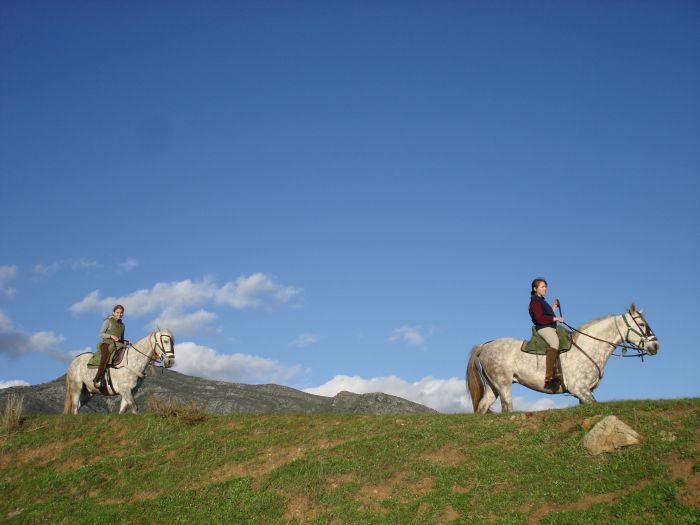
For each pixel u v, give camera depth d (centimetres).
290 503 1391
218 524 1357
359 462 1492
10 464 1742
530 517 1179
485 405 1716
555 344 1599
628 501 1132
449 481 1352
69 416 1977
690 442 1239
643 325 1592
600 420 1392
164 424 1880
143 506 1452
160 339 2023
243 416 1942
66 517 1438
